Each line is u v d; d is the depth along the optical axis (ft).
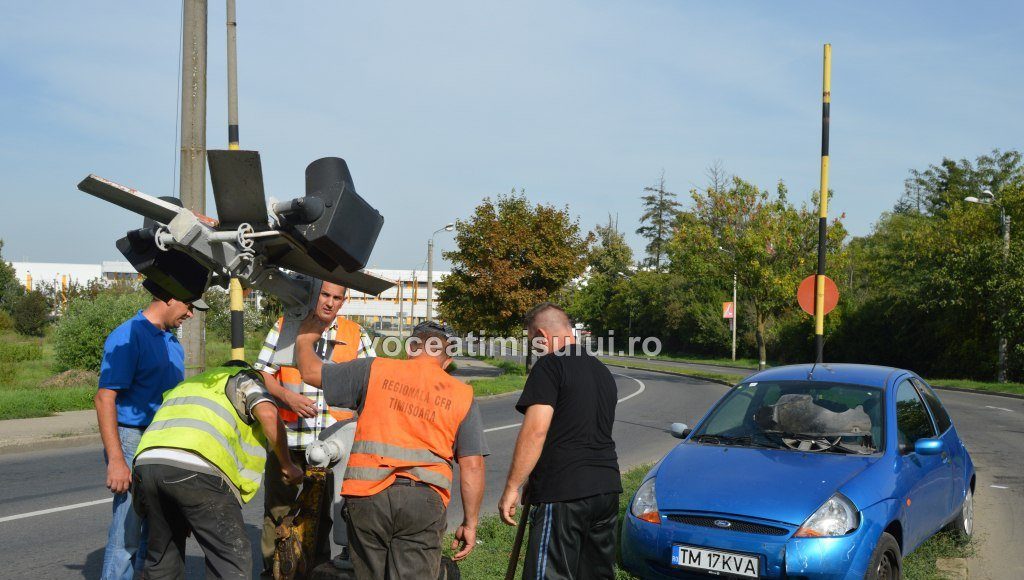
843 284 170.81
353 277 12.45
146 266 11.94
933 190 250.16
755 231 92.07
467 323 105.29
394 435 12.38
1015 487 32.50
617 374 123.34
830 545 15.61
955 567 20.07
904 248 136.46
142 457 12.40
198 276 12.28
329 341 16.22
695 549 16.43
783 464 17.88
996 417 62.69
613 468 13.89
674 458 19.24
